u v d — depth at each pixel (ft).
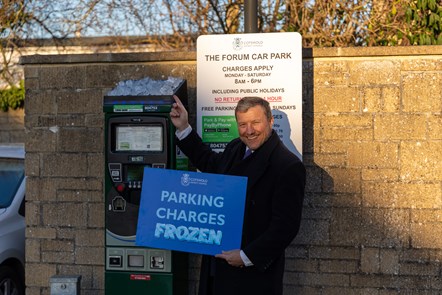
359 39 27.30
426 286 17.54
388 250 17.65
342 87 17.74
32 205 19.11
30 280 19.13
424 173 17.52
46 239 19.07
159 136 16.47
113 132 16.65
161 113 16.31
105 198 16.80
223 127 17.58
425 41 24.56
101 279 18.83
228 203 13.92
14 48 36.70
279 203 13.16
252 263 13.14
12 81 45.44
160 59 18.49
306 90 17.88
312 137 17.87
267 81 17.33
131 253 16.63
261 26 29.71
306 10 27.58
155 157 16.40
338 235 17.80
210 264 14.52
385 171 17.63
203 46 17.53
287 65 17.24
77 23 32.60
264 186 13.52
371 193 17.69
